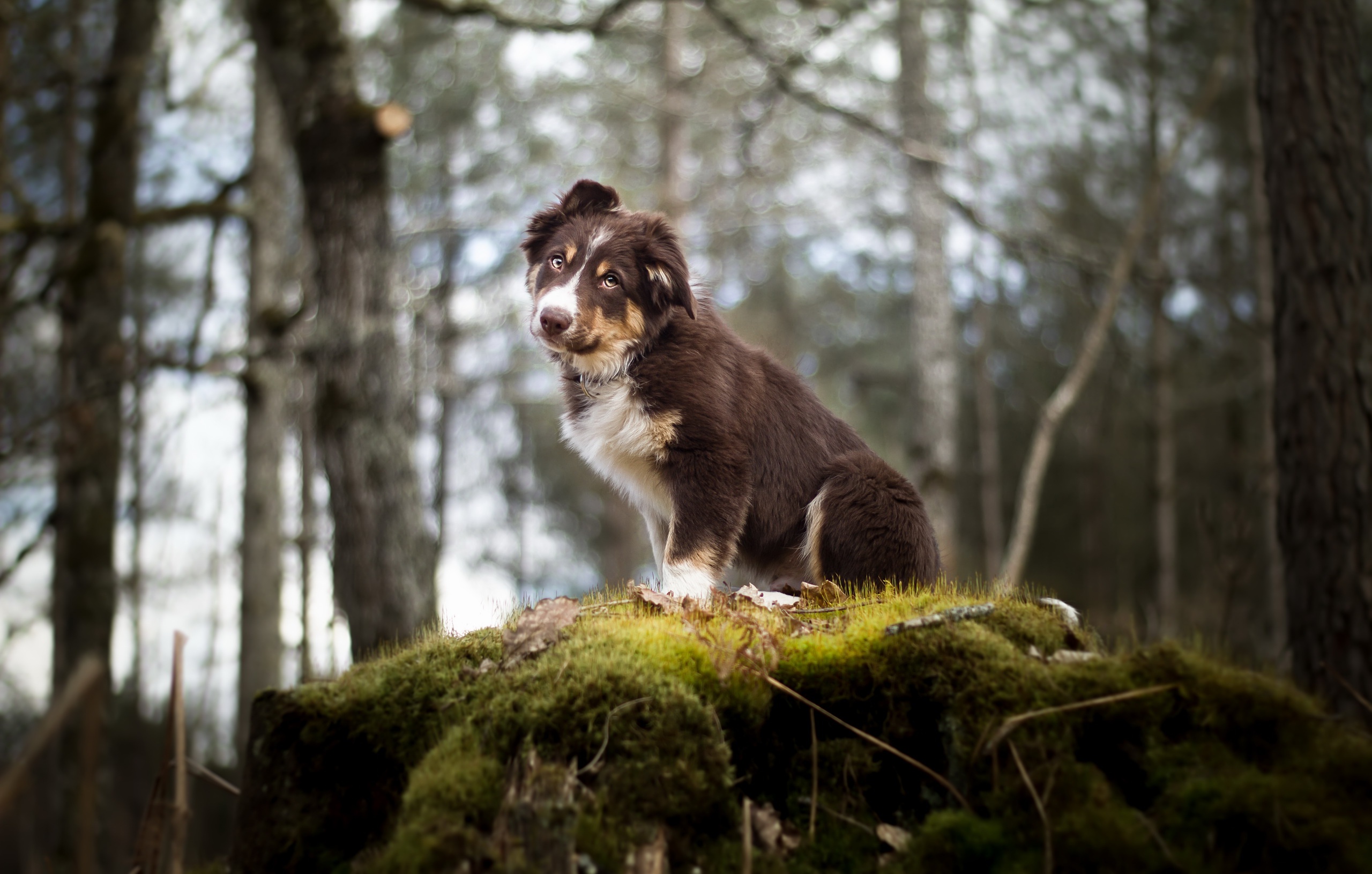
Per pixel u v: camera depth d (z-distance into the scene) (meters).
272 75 7.30
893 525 4.49
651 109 16.64
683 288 4.61
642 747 2.87
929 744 3.10
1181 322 18.05
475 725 3.01
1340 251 5.34
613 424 4.68
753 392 4.81
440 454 18.91
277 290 11.76
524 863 2.57
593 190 5.11
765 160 17.56
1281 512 5.45
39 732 2.19
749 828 2.71
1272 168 5.59
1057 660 3.15
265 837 3.22
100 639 10.27
